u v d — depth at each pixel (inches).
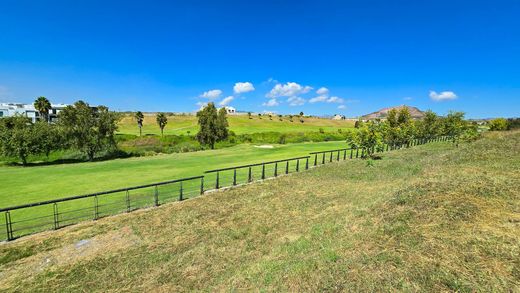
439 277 152.8
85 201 564.1
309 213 383.9
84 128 1469.0
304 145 1844.2
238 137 2279.8
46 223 407.2
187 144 2043.6
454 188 296.4
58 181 807.7
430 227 214.4
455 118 1408.7
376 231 232.2
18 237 352.5
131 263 279.3
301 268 196.2
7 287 249.1
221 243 312.8
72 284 248.4
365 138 848.9
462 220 216.4
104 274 261.4
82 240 339.3
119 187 706.8
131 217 414.6
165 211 437.7
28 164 1333.7
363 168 676.7
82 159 1515.7
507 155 501.4
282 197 482.0
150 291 229.6
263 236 321.4
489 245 174.7
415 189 324.2
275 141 2175.2
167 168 1019.9
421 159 698.8
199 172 903.1
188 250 302.2
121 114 1683.1
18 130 1284.4
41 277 261.9
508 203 239.6
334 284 166.2
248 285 199.8
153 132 3390.7
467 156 557.6
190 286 230.8
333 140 2346.2
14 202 578.2
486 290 138.4
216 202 476.1
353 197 428.8
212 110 1925.4
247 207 439.2
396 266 170.4
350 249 209.9
